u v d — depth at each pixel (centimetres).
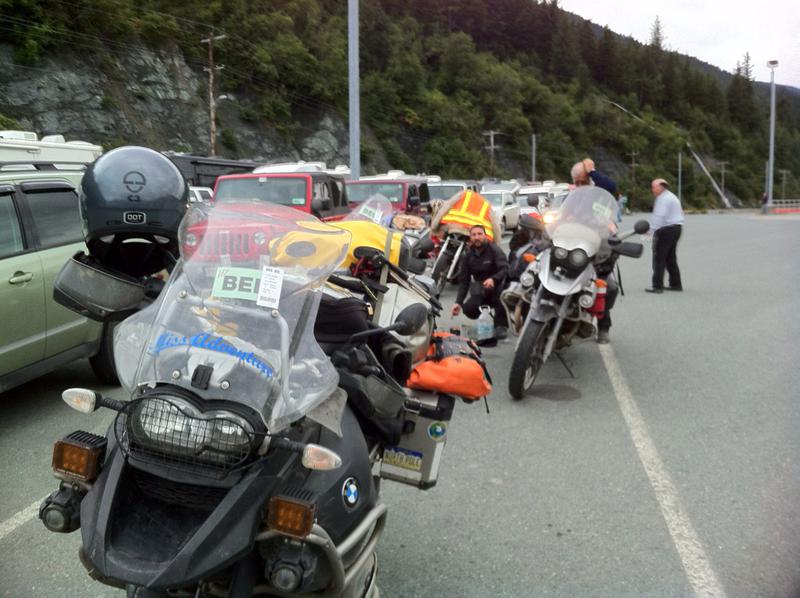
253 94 6328
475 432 528
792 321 924
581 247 601
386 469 333
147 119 5097
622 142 11900
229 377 220
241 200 288
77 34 4806
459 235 1020
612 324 919
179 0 6053
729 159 14512
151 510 228
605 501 410
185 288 250
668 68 15375
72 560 346
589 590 320
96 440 232
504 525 383
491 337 800
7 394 613
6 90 4325
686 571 334
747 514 391
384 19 9500
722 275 1409
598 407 584
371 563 269
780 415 557
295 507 209
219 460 213
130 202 316
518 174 9925
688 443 501
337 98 7194
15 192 566
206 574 204
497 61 12294
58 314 563
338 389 260
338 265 256
